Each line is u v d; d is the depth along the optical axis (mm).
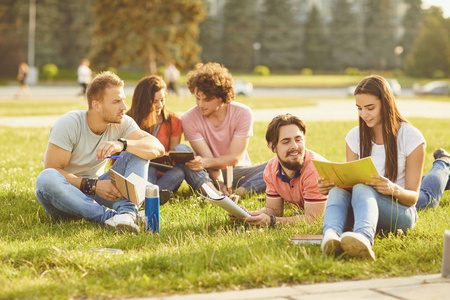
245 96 38812
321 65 86312
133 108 5859
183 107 21422
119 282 3105
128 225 4387
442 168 5219
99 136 5027
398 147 4316
